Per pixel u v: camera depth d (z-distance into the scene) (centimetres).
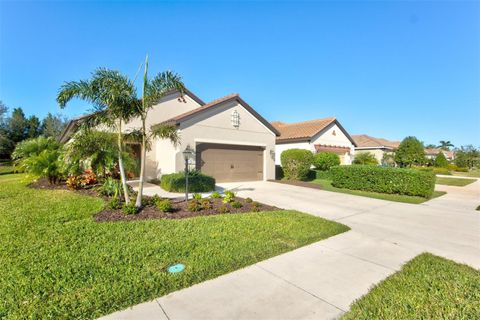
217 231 536
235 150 1492
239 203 778
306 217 683
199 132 1316
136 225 554
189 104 1648
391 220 699
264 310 279
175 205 777
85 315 259
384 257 437
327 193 1156
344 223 662
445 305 290
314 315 272
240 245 462
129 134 748
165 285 320
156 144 1447
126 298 289
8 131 3500
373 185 1188
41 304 272
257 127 1584
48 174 1079
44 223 553
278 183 1497
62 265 361
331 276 363
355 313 275
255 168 1595
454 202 989
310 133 2022
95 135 745
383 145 3062
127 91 636
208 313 272
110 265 366
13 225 536
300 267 391
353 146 2528
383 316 270
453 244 511
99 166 1011
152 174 1458
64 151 1045
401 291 322
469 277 362
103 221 579
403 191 1102
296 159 1619
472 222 684
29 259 378
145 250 423
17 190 967
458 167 3659
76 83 625
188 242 466
